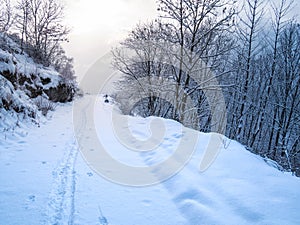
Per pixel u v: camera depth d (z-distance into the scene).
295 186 3.39
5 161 4.52
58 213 2.92
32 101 10.12
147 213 3.03
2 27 14.91
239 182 3.59
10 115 7.12
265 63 17.47
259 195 3.16
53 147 5.72
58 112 11.85
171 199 3.42
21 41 16.78
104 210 3.05
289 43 15.55
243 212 2.82
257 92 17.77
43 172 4.14
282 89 16.78
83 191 3.54
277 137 16.17
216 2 10.23
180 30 11.34
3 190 3.39
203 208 2.97
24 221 2.71
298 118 15.51
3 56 9.30
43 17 19.25
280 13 14.65
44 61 18.78
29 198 3.22
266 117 17.64
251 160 4.55
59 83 15.62
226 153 4.91
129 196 3.46
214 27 10.62
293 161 13.16
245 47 14.20
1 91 7.25
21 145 5.64
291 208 2.82
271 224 2.54
